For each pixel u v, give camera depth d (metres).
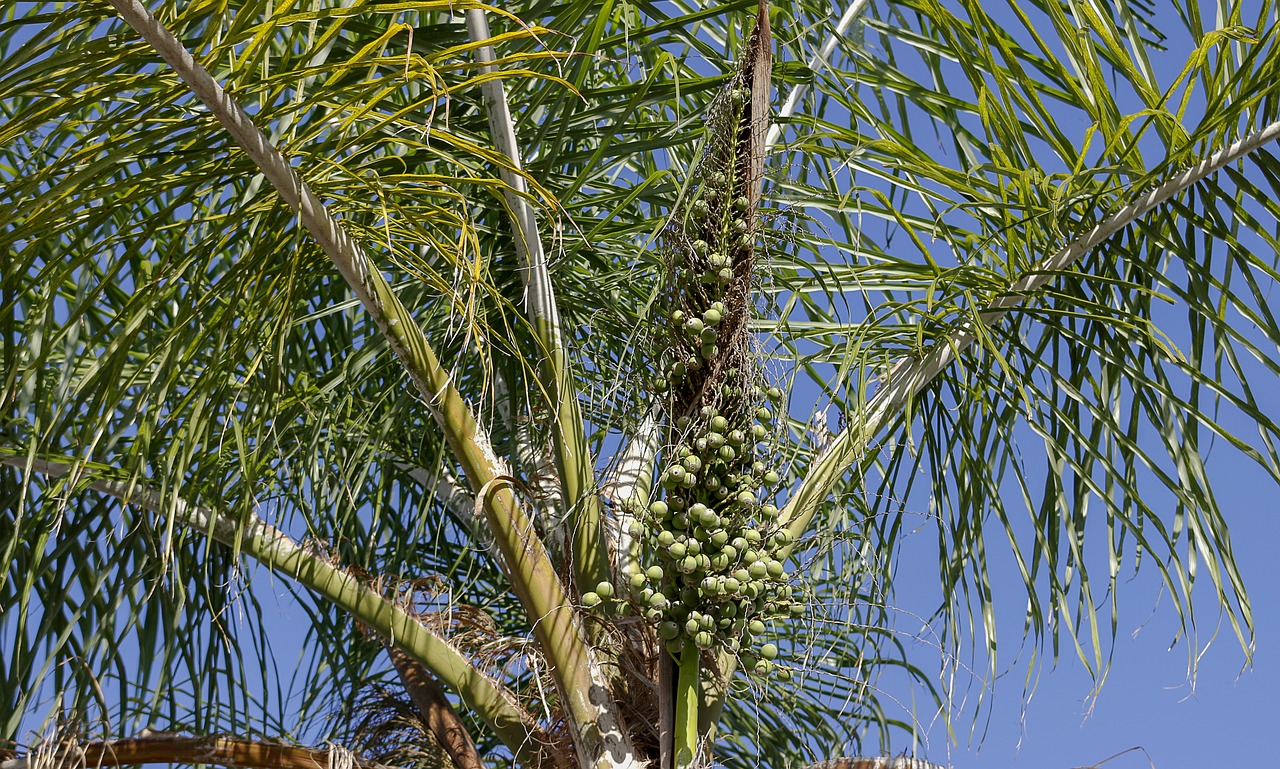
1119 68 3.14
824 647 3.50
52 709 3.11
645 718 2.70
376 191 2.52
